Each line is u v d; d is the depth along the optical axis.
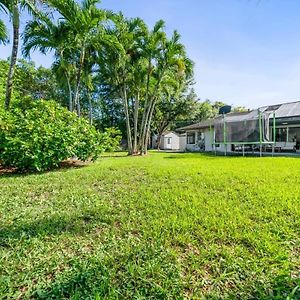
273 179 5.09
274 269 1.77
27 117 7.12
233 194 3.83
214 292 1.55
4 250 2.10
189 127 21.53
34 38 9.62
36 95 21.23
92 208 3.20
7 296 1.53
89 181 5.12
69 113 8.08
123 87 14.86
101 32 10.52
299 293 1.49
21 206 3.34
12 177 5.71
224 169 6.75
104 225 2.65
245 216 2.82
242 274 1.72
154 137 33.28
